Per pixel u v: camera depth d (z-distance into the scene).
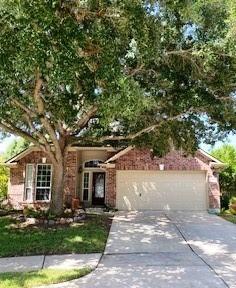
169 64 11.65
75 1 8.33
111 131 16.92
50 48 7.77
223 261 9.58
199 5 9.34
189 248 11.34
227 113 13.23
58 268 8.93
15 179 23.64
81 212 18.41
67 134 16.89
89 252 10.80
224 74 11.21
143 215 19.92
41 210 18.09
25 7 7.45
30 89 12.51
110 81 8.82
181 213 21.03
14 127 15.77
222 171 25.56
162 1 9.28
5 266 9.28
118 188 22.97
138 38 9.28
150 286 7.32
